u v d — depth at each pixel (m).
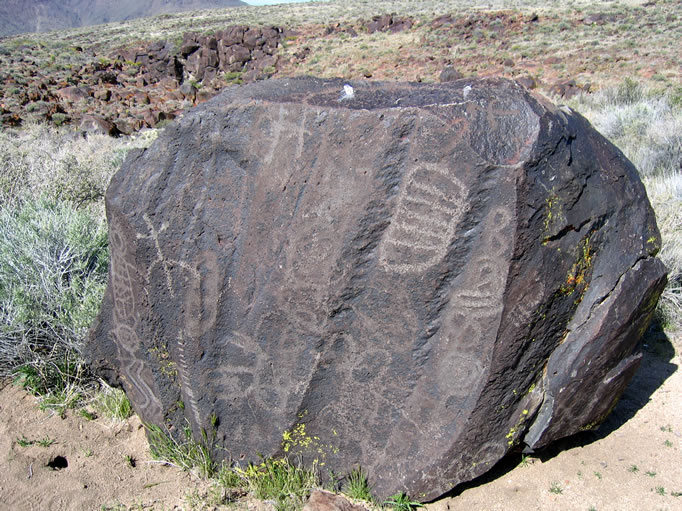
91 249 4.54
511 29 29.56
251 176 2.80
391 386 2.76
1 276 4.16
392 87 2.83
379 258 2.63
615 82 17.84
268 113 2.74
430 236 2.54
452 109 2.47
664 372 3.94
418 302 2.62
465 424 2.62
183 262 2.93
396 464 2.81
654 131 8.91
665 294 4.64
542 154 2.44
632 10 29.59
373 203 2.57
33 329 3.92
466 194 2.46
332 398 2.84
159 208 2.94
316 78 3.01
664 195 6.36
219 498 2.91
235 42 33.22
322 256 2.67
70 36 48.84
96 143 13.70
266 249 2.78
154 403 3.21
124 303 3.16
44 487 2.98
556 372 2.74
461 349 2.61
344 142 2.60
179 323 2.99
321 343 2.75
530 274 2.49
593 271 2.70
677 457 3.15
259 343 2.86
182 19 55.50
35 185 6.79
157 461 3.18
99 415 3.58
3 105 20.22
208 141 2.86
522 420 2.74
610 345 2.74
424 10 42.81
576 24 28.64
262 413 2.93
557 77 20.75
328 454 2.92
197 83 31.66
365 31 35.25
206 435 3.06
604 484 2.98
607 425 3.43
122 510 2.87
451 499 2.89
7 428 3.36
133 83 30.16
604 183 2.67
